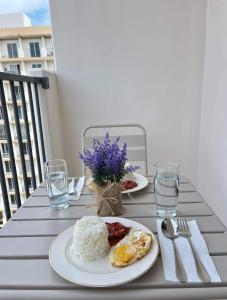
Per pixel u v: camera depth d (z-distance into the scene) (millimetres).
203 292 515
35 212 859
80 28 1938
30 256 630
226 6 1575
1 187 1223
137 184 1040
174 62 1992
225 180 1652
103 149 806
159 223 758
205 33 1920
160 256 610
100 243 597
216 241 672
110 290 521
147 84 2045
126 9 1892
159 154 2199
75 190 1027
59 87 2066
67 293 518
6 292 524
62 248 636
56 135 2035
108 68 2016
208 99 1917
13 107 1414
